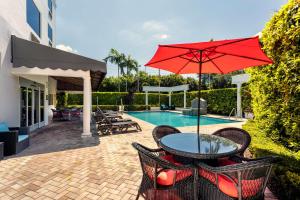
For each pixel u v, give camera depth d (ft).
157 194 9.44
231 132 15.79
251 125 23.58
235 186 8.52
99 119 42.65
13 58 25.23
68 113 53.16
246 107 56.54
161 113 87.92
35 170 15.56
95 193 12.09
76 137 28.81
